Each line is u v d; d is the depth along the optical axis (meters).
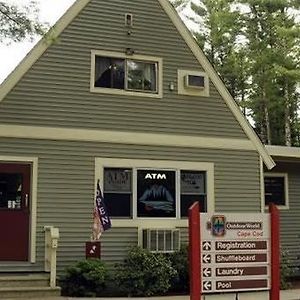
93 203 13.27
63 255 12.82
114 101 13.81
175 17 14.78
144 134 14.01
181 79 14.62
